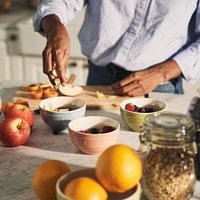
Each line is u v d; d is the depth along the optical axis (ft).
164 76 5.25
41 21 5.41
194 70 5.38
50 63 4.88
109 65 5.74
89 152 3.82
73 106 4.53
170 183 3.00
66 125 4.25
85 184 2.74
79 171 2.95
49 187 2.99
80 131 3.86
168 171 2.99
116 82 5.58
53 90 5.25
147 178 3.06
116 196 2.94
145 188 3.10
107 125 4.03
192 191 3.10
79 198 2.69
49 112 4.18
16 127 3.94
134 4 5.35
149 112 4.37
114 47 5.62
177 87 5.72
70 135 3.84
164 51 5.52
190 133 2.97
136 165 2.84
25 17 9.78
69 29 8.99
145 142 3.09
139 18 5.40
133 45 5.50
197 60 5.38
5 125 3.90
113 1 5.40
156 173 3.01
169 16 5.32
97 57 5.73
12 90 5.55
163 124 2.97
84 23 5.91
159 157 3.02
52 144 4.06
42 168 3.04
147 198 3.15
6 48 9.46
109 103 4.94
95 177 2.97
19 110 4.20
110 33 5.54
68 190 2.74
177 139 2.94
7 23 9.28
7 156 3.82
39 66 9.57
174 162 3.00
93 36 5.69
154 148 3.06
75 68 9.30
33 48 9.36
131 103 4.52
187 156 3.03
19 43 9.37
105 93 5.30
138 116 4.18
